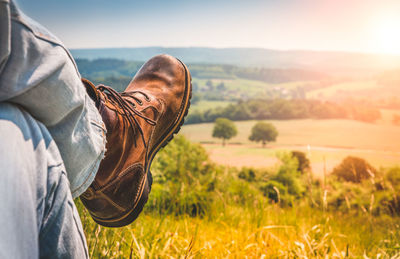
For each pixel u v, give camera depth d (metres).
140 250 1.59
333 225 2.62
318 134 145.38
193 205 3.07
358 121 170.50
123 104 1.00
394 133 153.62
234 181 5.35
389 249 2.10
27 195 0.45
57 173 0.54
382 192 2.90
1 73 0.47
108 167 0.94
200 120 154.88
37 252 0.46
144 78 1.51
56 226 0.52
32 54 0.51
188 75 1.58
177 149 9.32
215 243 2.01
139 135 1.06
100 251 1.48
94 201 0.97
